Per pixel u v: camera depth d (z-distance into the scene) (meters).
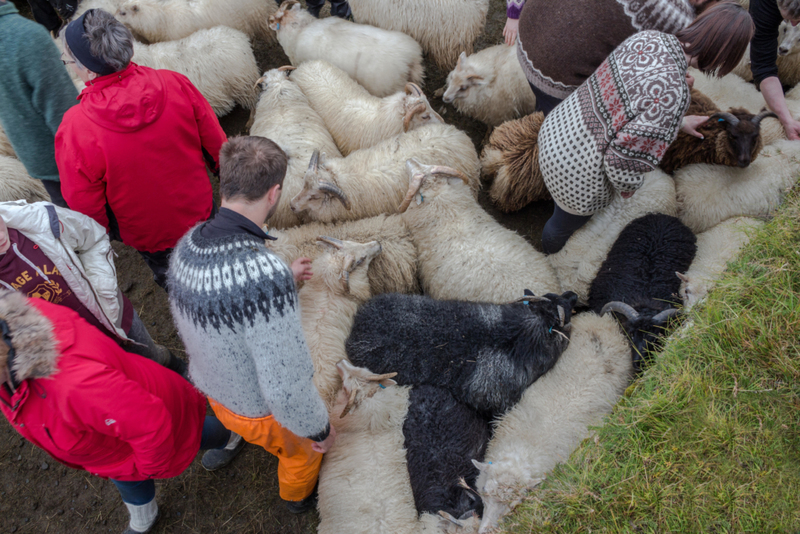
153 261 3.90
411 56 5.51
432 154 4.70
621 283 4.13
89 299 2.79
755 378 2.79
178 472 2.95
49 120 3.07
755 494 2.51
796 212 3.40
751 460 2.60
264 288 1.94
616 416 3.01
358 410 3.59
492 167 5.13
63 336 2.19
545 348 3.77
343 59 5.52
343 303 4.05
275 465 4.15
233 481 4.11
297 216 4.80
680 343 3.13
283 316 1.98
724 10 2.84
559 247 4.62
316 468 3.21
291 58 5.95
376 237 4.43
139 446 2.38
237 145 2.06
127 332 3.22
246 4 5.93
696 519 2.54
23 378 1.99
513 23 4.98
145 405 2.30
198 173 3.44
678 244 4.20
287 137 4.92
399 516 3.39
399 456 3.61
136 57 5.36
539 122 4.85
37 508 4.02
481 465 3.19
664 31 3.19
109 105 2.82
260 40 6.57
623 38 3.29
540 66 3.69
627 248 4.25
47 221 2.56
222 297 1.92
